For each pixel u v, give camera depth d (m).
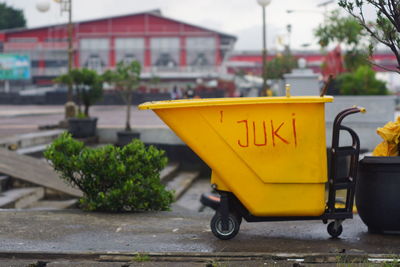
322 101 5.80
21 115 34.69
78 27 87.12
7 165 12.43
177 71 83.81
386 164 6.11
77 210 7.90
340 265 5.17
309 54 94.62
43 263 5.46
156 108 5.83
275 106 5.86
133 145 8.16
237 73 73.94
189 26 87.19
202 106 5.84
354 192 6.06
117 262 5.45
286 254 5.54
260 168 5.91
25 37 88.38
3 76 79.44
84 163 7.88
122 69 20.84
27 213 7.64
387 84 22.48
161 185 8.20
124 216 7.46
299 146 5.89
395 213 6.16
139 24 87.19
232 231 6.16
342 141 17.94
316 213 5.99
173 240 6.17
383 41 6.19
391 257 5.44
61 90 70.44
